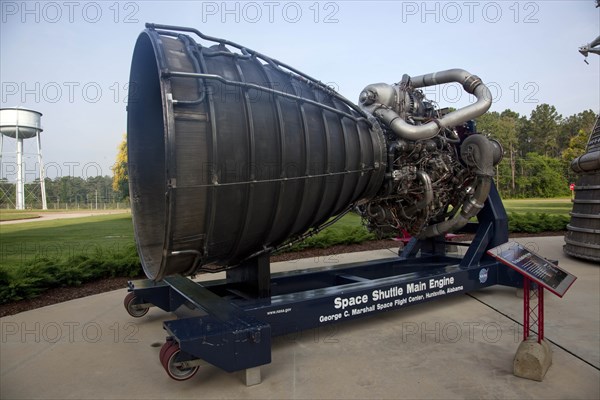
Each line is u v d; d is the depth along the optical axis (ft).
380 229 17.38
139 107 13.75
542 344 10.85
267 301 12.25
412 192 15.55
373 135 14.30
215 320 10.75
